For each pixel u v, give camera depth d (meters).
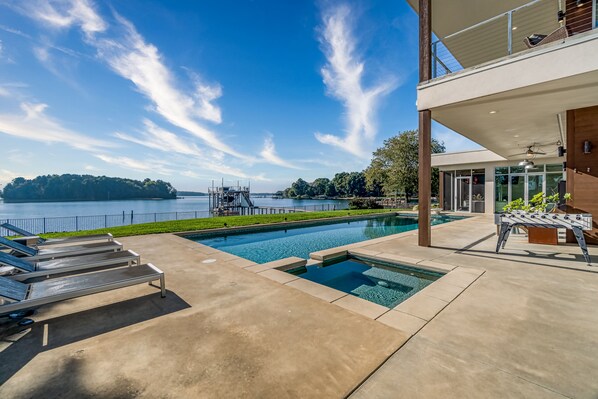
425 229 6.55
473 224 10.96
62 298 2.68
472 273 4.32
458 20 7.87
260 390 1.71
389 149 28.42
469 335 2.43
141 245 6.73
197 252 5.94
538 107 6.17
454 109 6.34
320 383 1.77
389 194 31.14
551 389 1.73
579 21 5.40
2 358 2.08
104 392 1.69
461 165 16.97
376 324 2.63
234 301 3.23
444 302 3.17
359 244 6.85
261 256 7.41
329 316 2.81
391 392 1.70
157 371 1.91
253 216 15.39
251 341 2.32
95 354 2.13
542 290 3.56
